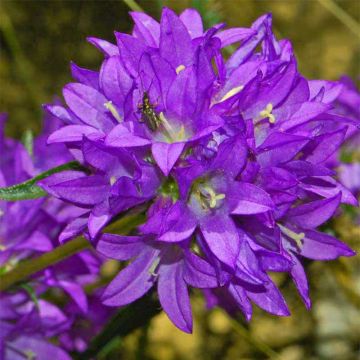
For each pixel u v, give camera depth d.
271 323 0.44
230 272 0.21
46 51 0.44
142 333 0.33
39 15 0.43
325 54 0.50
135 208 0.23
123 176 0.21
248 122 0.21
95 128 0.22
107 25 0.43
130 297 0.22
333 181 0.23
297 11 0.49
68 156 0.28
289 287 0.43
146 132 0.22
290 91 0.22
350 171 0.32
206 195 0.22
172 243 0.22
